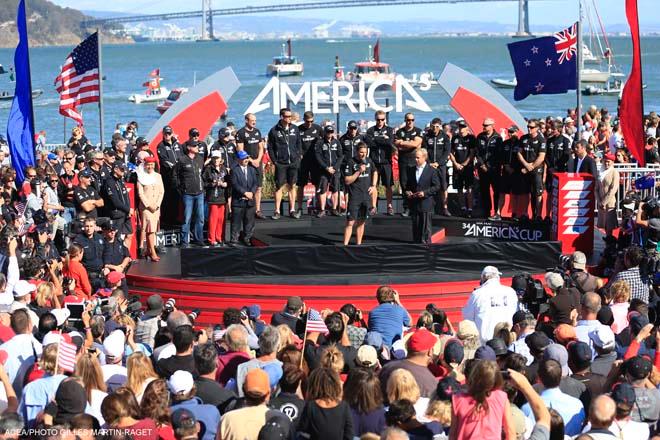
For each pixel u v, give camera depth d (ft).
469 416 21.29
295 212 61.62
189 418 21.94
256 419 22.50
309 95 62.39
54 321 31.01
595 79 270.46
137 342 35.32
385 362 30.78
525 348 30.68
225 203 56.39
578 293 35.88
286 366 24.82
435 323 35.37
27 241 47.09
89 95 67.92
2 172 56.29
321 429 22.17
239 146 55.36
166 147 58.13
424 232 53.88
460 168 60.13
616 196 58.08
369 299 49.14
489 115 67.51
